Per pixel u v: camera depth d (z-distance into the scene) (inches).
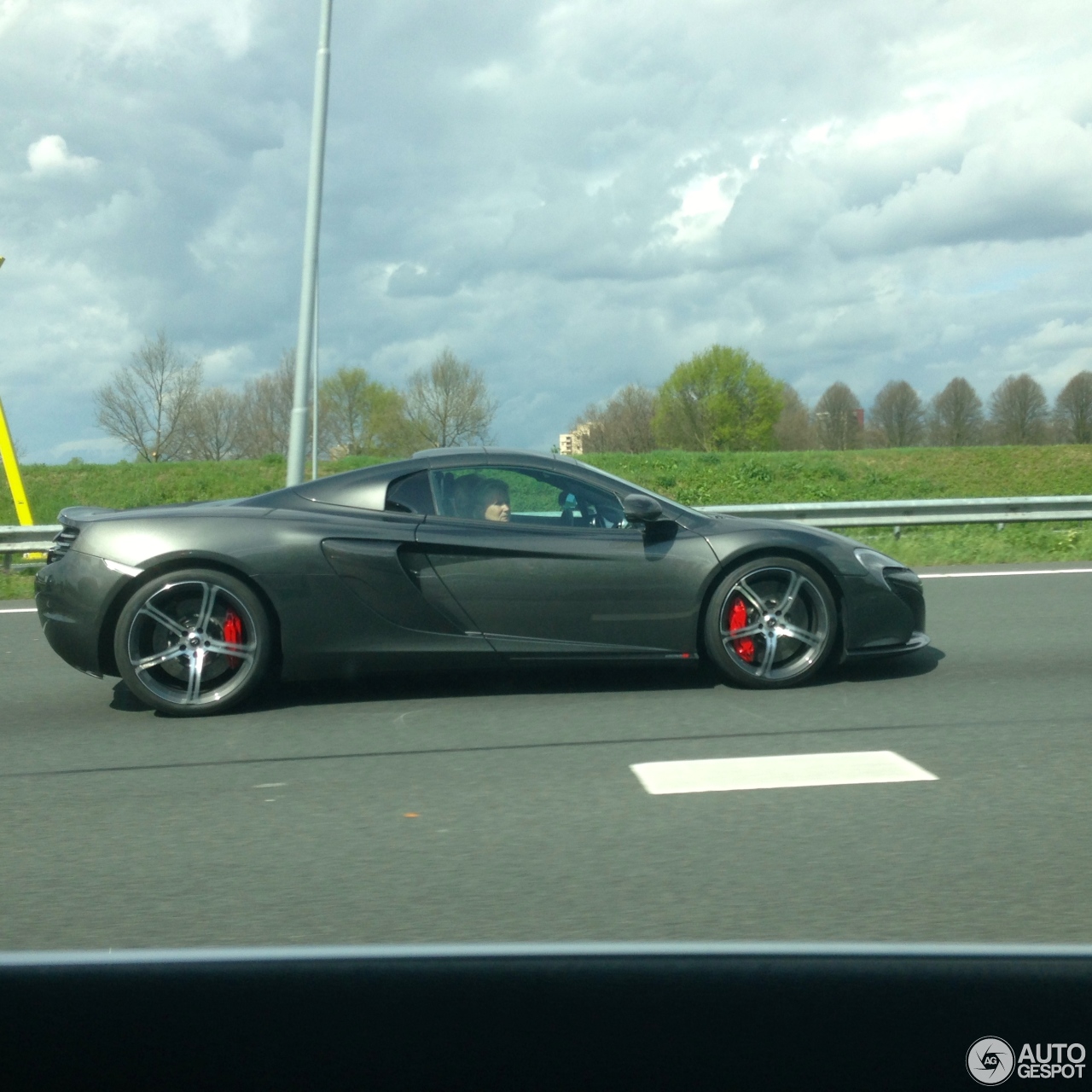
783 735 183.5
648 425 2942.9
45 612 210.4
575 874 119.1
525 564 213.0
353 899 112.9
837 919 105.2
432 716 202.2
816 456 1448.1
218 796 153.7
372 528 211.9
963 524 527.5
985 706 202.1
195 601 209.2
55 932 105.3
